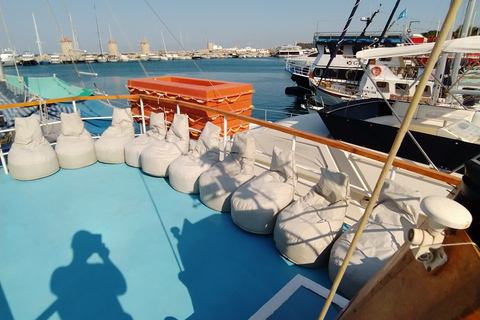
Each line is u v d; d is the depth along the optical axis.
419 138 3.75
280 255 3.03
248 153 3.78
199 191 4.03
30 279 2.71
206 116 4.82
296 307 2.09
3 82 11.34
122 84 30.14
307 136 3.12
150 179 4.64
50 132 6.75
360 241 2.54
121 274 2.78
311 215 2.90
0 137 6.07
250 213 3.21
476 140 3.83
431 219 0.91
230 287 2.64
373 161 3.84
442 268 0.89
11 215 3.67
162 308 2.43
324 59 19.81
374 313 1.05
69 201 4.00
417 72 13.98
